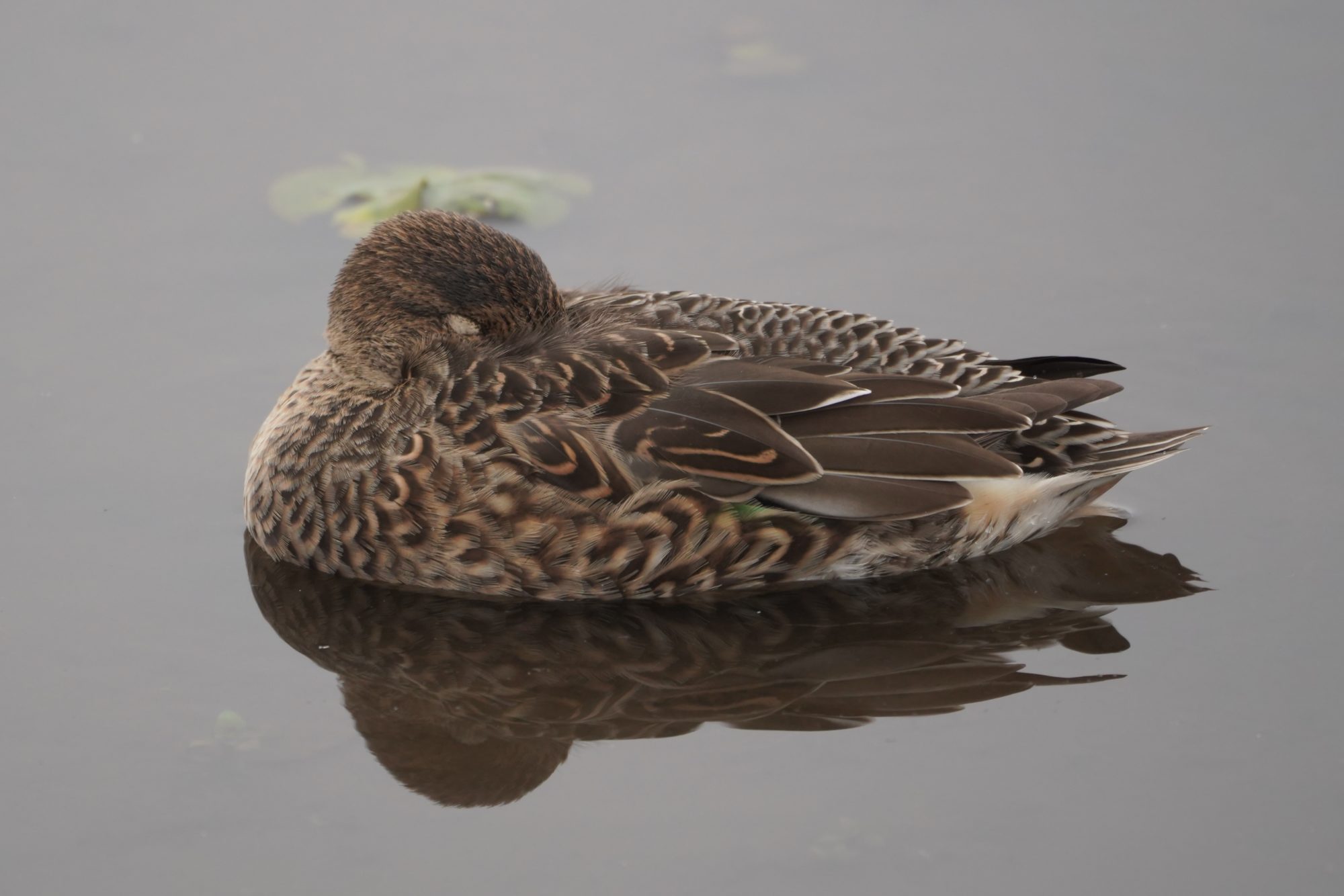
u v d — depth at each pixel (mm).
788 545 12828
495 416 12703
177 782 10984
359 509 13000
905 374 13203
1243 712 11445
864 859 10258
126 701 11742
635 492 12539
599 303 14078
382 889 10102
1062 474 13234
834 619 12852
